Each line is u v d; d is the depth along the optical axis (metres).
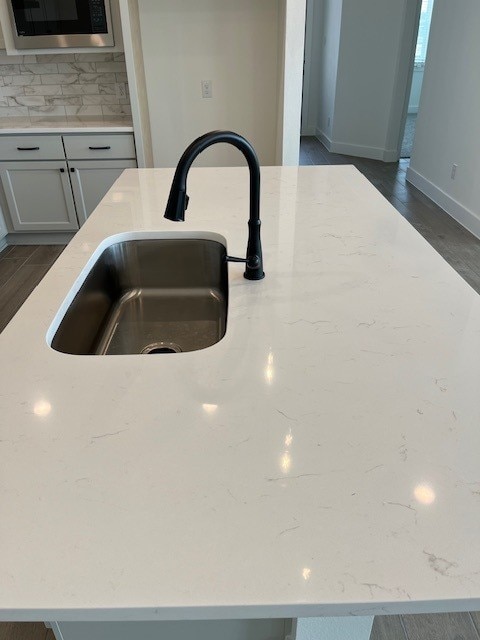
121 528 0.56
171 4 3.07
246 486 0.60
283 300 1.03
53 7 3.06
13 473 0.63
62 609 0.49
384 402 0.74
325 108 7.06
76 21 3.11
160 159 3.53
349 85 6.23
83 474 0.62
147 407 0.73
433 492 0.59
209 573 0.51
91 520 0.57
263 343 0.88
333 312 0.98
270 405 0.73
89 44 3.18
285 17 2.79
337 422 0.70
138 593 0.49
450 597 0.49
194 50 3.20
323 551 0.53
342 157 6.48
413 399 0.75
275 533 0.55
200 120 3.41
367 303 1.01
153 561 0.52
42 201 3.56
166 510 0.57
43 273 3.39
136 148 3.36
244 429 0.69
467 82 3.95
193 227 1.43
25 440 0.68
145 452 0.65
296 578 0.50
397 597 0.49
